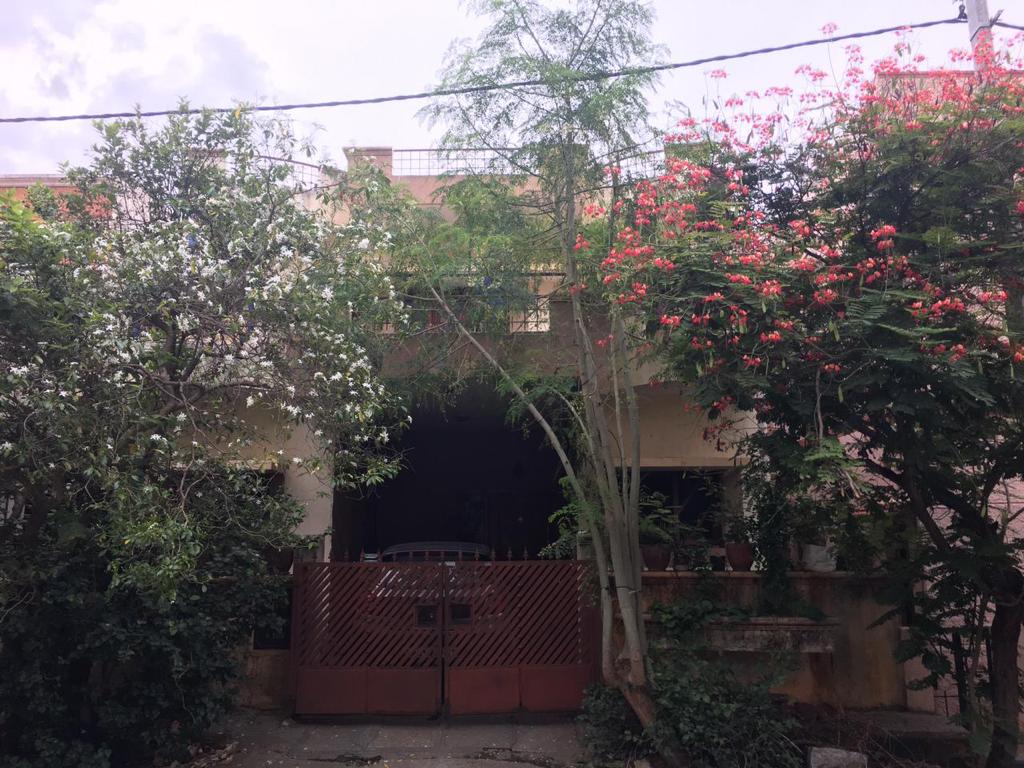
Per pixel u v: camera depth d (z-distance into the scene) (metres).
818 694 8.10
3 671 6.12
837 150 6.44
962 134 6.00
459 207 7.95
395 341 7.70
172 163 7.04
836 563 8.38
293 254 6.84
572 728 7.58
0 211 5.93
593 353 7.74
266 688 8.12
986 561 6.30
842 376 5.64
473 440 14.73
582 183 7.55
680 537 8.02
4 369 5.45
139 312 6.26
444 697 7.82
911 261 5.73
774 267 5.79
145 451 5.80
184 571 5.62
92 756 6.19
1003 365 5.62
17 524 6.39
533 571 8.04
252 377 6.47
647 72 7.42
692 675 6.64
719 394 5.73
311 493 9.29
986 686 6.77
